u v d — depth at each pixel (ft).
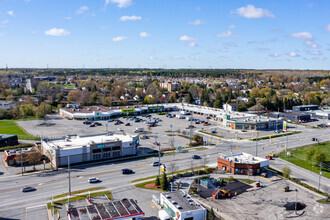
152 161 318.24
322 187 257.34
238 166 284.82
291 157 344.08
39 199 219.41
